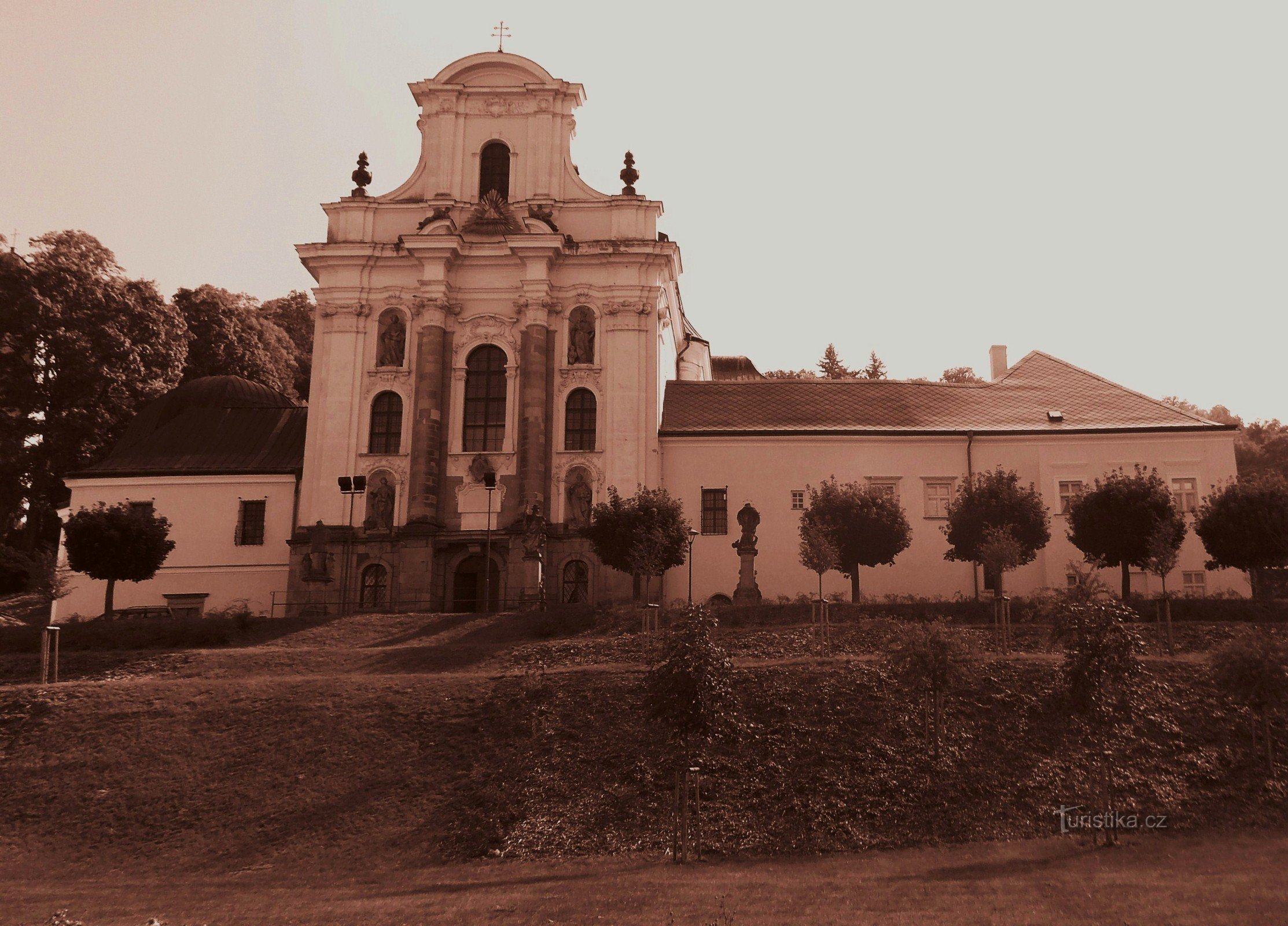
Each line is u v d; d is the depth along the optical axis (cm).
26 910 2370
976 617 4394
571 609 4838
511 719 3447
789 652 4034
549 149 6391
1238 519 4784
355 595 5891
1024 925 1934
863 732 3206
